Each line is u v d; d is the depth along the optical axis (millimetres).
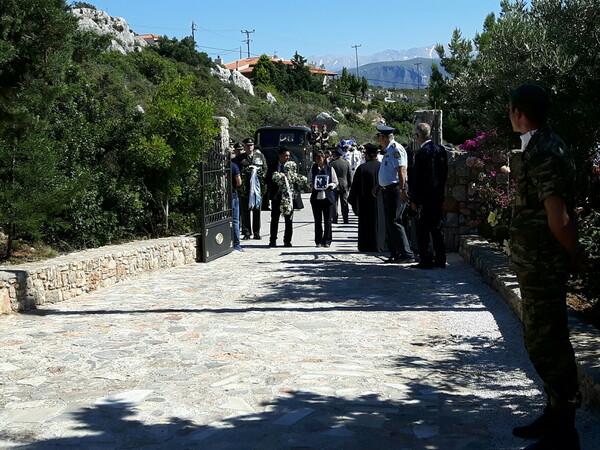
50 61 9984
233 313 7793
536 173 3508
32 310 8172
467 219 12336
